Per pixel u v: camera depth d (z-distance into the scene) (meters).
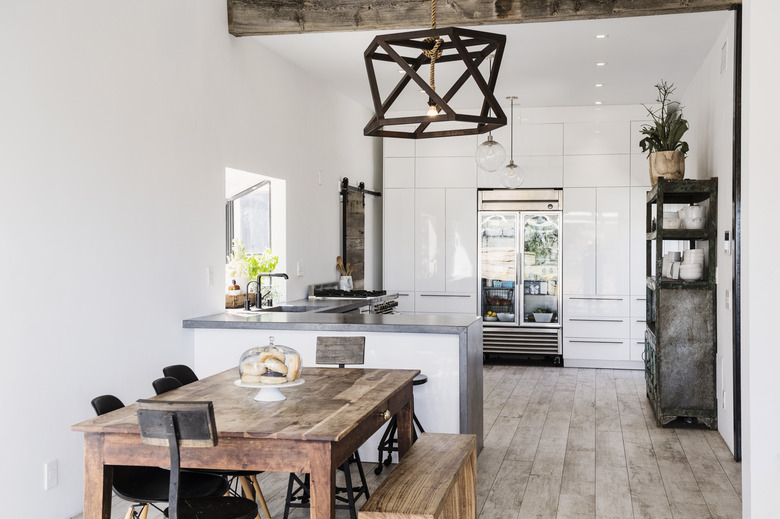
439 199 8.88
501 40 3.12
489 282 8.83
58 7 3.71
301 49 6.17
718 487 4.27
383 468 4.64
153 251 4.54
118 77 4.18
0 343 3.37
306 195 7.01
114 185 4.15
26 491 3.52
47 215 3.65
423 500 2.76
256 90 5.94
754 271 3.09
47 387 3.65
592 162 8.53
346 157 8.12
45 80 3.63
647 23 5.41
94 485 2.77
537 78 7.12
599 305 8.52
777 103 3.07
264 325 4.85
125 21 4.25
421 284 8.92
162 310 4.65
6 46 3.40
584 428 5.68
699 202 6.49
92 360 3.98
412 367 4.70
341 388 3.47
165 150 4.66
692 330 5.68
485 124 3.33
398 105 8.53
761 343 3.07
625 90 7.66
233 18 5.42
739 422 4.79
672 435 5.47
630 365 8.46
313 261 7.20
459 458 3.30
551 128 8.61
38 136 3.59
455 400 4.64
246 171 5.78
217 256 5.38
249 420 2.82
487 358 9.14
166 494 2.96
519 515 3.82
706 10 4.84
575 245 8.57
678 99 8.05
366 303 6.84
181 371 3.98
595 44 5.95
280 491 4.21
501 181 7.48
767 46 3.08
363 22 5.23
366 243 8.88
